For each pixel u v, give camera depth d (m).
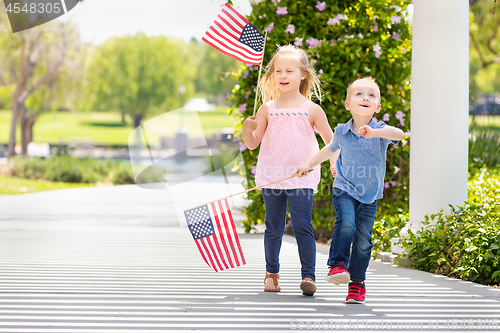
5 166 20.00
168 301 3.79
